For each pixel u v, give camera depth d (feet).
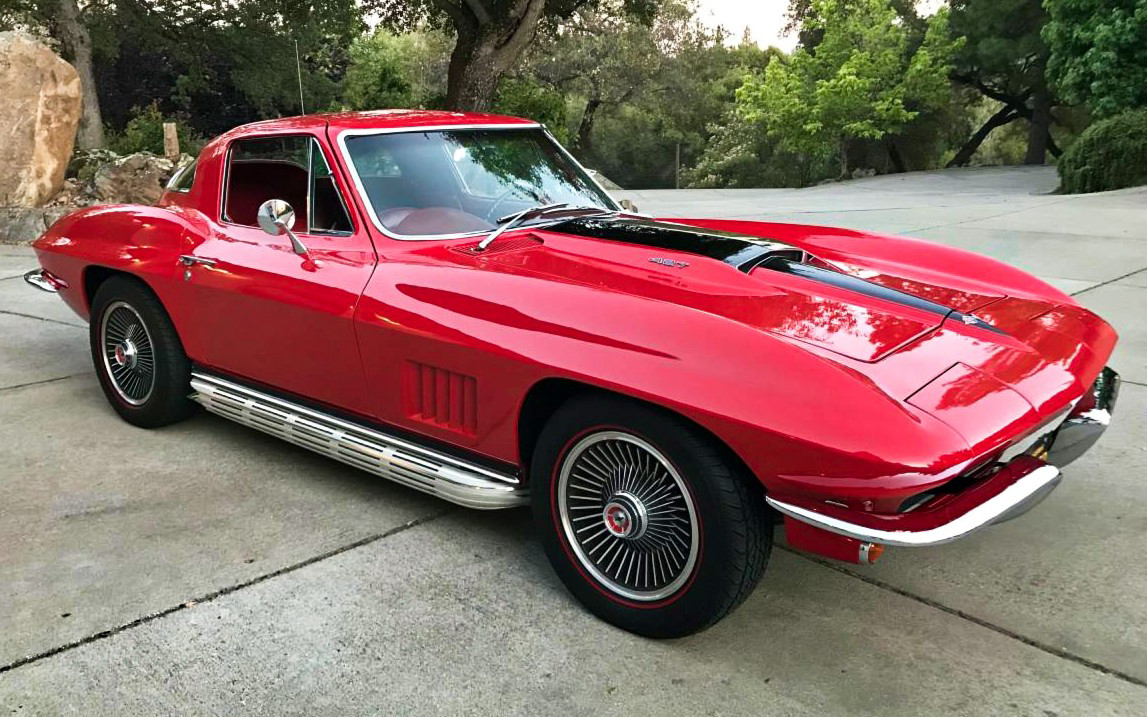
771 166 149.48
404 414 10.12
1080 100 70.28
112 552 10.28
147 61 105.09
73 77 36.99
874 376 7.59
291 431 11.74
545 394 9.03
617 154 186.80
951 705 7.64
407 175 11.46
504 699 7.73
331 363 10.82
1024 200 49.83
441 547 10.45
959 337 8.73
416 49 152.87
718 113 173.78
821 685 7.91
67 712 7.55
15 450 13.38
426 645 8.52
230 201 12.84
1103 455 13.03
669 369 7.79
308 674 8.07
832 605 9.23
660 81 161.07
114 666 8.17
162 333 13.33
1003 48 110.83
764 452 7.28
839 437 7.00
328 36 107.14
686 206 53.26
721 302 8.77
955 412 7.36
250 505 11.53
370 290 10.23
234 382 12.80
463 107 61.00
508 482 9.47
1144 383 16.03
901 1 124.57
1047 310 10.34
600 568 8.86
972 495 7.57
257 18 92.68
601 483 8.70
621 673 8.09
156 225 13.33
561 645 8.52
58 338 20.12
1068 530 10.86
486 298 9.27
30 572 9.83
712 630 8.79
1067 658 8.30
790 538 7.73
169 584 9.59
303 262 11.14
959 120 137.90
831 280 9.74
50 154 36.65
